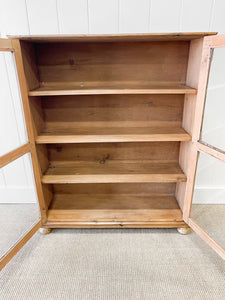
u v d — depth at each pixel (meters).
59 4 1.29
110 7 1.30
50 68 1.37
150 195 1.71
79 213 1.50
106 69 1.38
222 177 1.62
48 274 1.18
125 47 1.33
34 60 1.31
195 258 1.28
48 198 1.56
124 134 1.35
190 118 1.30
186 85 1.38
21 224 1.43
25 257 1.29
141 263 1.24
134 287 1.11
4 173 1.62
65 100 1.45
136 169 1.49
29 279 1.15
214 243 1.18
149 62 1.36
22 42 1.12
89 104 1.46
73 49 1.33
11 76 1.39
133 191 1.71
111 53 1.34
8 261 1.14
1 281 1.14
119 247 1.35
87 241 1.40
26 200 1.67
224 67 1.23
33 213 1.49
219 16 1.31
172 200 1.65
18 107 1.44
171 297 1.06
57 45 1.32
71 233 1.47
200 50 1.13
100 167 1.52
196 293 1.08
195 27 1.33
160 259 1.27
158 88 1.24
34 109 1.29
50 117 1.49
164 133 1.36
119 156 1.60
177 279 1.15
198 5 1.29
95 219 1.45
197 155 1.25
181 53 1.33
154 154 1.59
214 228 1.38
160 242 1.39
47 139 1.29
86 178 1.38
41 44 1.32
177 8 1.30
